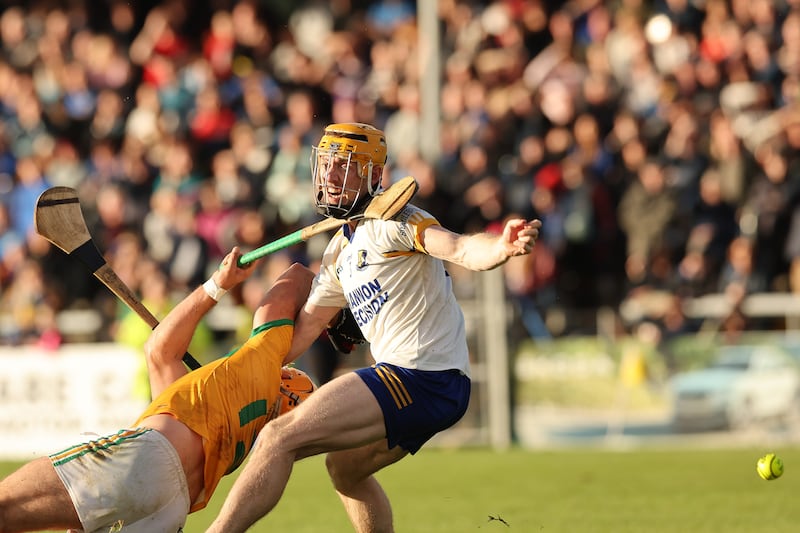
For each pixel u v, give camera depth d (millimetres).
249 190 46062
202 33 55344
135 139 50500
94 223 49062
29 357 39250
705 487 28797
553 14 52281
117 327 41219
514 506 26625
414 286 17156
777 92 48656
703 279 43406
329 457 18359
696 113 46750
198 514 26219
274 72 52719
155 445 15570
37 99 53188
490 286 38812
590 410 38469
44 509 15289
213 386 16375
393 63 52156
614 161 46469
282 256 43250
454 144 47719
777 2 49781
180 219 45562
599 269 45281
